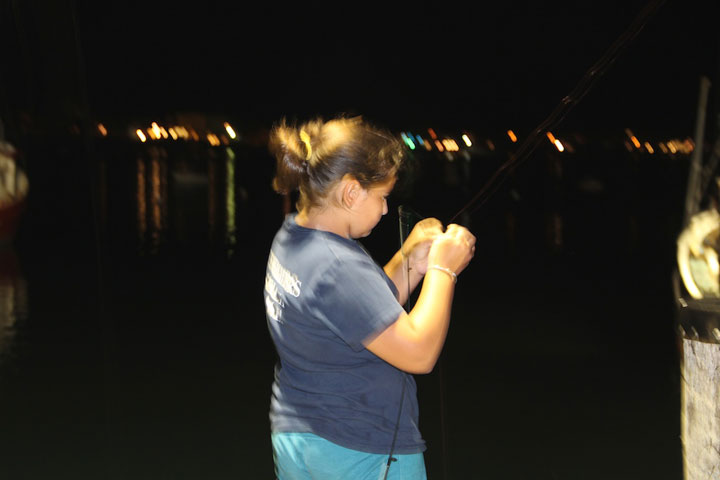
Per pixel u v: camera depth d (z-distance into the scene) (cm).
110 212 1819
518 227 1568
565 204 2006
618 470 419
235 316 795
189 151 4966
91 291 911
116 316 788
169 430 483
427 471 428
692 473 206
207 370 607
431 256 192
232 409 521
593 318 779
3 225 1265
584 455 440
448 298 189
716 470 200
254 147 6019
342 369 193
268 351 663
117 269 1075
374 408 194
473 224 1606
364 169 187
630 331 722
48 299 859
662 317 777
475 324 758
